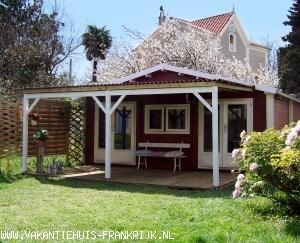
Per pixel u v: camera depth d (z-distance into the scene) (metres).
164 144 13.91
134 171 13.24
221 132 13.16
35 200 8.30
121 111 14.82
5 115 12.99
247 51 31.05
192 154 13.53
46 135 12.63
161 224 6.11
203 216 6.52
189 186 9.88
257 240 5.07
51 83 26.41
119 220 6.44
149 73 12.77
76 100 15.29
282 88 28.59
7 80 24.73
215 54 20.73
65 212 7.11
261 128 12.55
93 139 15.32
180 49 20.67
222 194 8.82
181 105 13.74
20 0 30.58
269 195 6.76
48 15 31.17
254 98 12.71
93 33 30.47
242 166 6.97
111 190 9.58
